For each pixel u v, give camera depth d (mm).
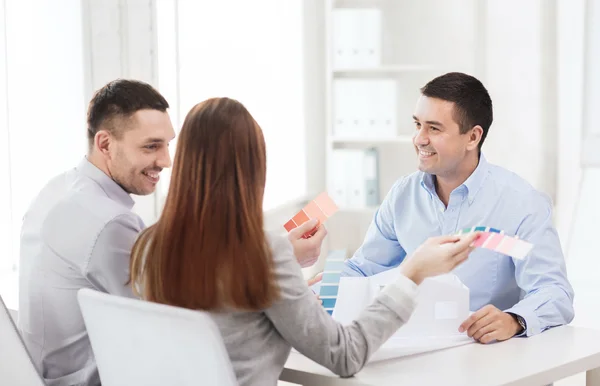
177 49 4027
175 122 4020
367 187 5078
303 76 5445
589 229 4707
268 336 1760
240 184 1680
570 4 5020
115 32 3555
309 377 1890
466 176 2584
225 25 4543
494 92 5289
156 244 1718
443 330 2121
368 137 5023
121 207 2074
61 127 3422
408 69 5016
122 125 2127
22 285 2168
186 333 1560
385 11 5449
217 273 1657
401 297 1832
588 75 4797
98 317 1725
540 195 2566
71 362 2119
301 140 5473
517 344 2096
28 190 3375
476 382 1806
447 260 1858
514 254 1834
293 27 5371
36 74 3359
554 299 2275
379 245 2814
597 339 2139
